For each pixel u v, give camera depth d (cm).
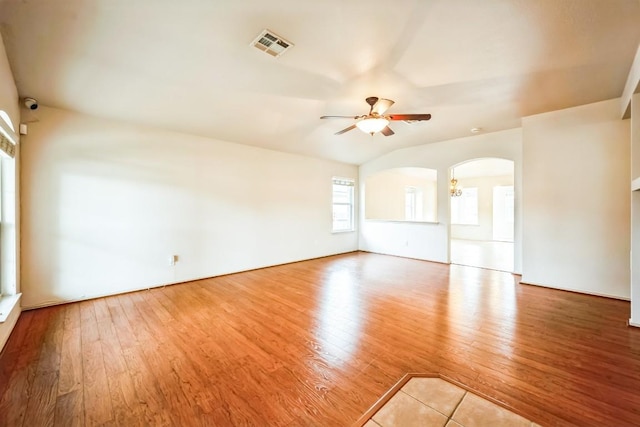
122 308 312
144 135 378
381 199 807
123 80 276
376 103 315
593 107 349
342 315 293
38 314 291
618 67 263
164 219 396
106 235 349
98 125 342
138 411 157
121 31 208
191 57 244
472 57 249
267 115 378
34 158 302
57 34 207
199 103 333
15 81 260
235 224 474
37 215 304
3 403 162
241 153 482
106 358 210
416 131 476
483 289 382
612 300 336
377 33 216
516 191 456
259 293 367
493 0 183
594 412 154
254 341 238
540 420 149
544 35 219
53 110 313
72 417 153
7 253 273
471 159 507
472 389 175
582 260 361
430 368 198
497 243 868
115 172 354
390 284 408
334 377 188
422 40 225
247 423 149
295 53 242
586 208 357
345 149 571
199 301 336
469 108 368
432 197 1052
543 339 238
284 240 549
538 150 389
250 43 227
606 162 343
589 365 199
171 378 187
